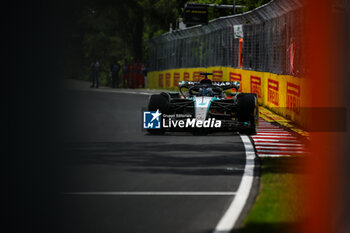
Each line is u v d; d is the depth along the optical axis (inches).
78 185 1352.1
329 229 968.9
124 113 3196.4
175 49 6254.9
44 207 1152.2
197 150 1897.1
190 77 5634.8
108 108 3508.9
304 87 2486.5
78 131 2407.7
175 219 1050.1
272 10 3319.4
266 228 967.0
